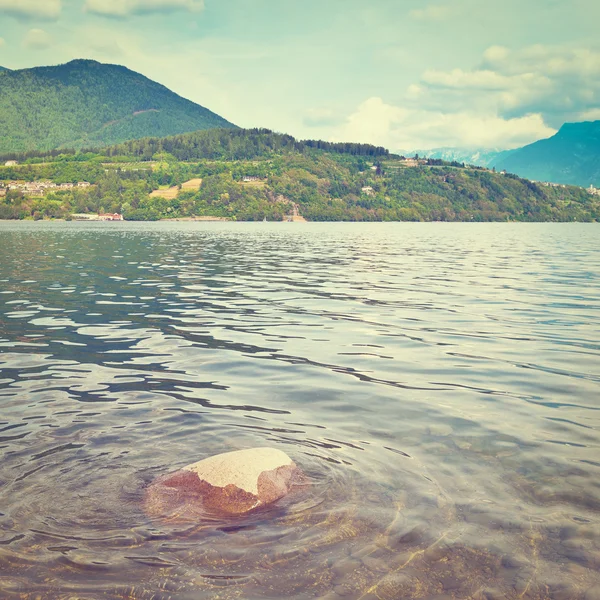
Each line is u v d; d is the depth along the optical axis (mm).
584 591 1571
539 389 3244
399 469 2207
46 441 2424
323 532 1800
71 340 4367
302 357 3914
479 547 1737
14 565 1641
